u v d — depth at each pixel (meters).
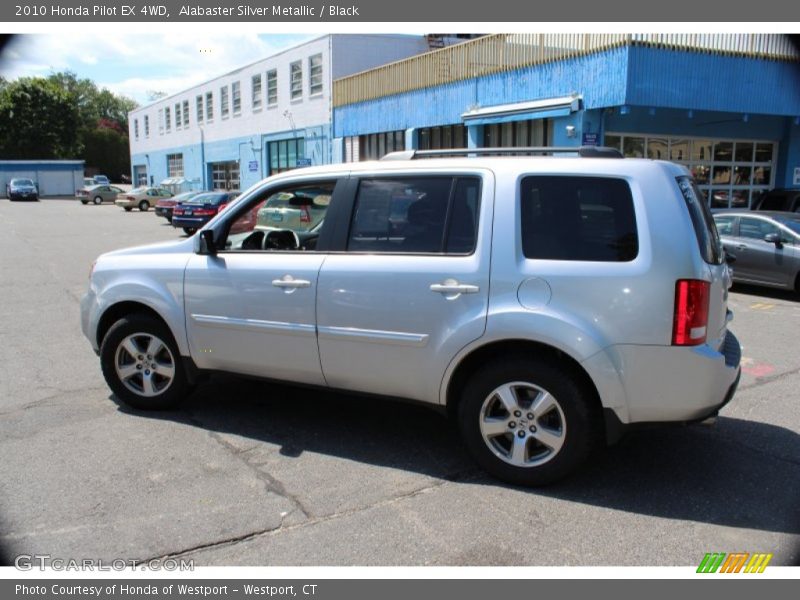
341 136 26.17
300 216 4.44
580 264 3.51
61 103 68.19
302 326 4.19
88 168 87.94
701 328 3.39
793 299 10.47
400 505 3.57
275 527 3.34
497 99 18.09
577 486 3.79
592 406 3.60
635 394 3.44
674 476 3.94
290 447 4.33
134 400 4.95
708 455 4.25
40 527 3.32
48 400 5.24
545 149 4.02
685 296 3.35
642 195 3.49
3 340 7.32
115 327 4.89
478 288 3.67
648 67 14.62
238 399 5.26
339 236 4.15
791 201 14.77
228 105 36.75
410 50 28.41
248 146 35.00
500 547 3.18
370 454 4.23
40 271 12.86
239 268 4.41
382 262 3.94
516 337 3.56
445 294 3.74
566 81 15.95
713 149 18.20
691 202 3.62
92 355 6.66
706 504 3.60
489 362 3.76
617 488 3.78
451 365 3.77
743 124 18.31
